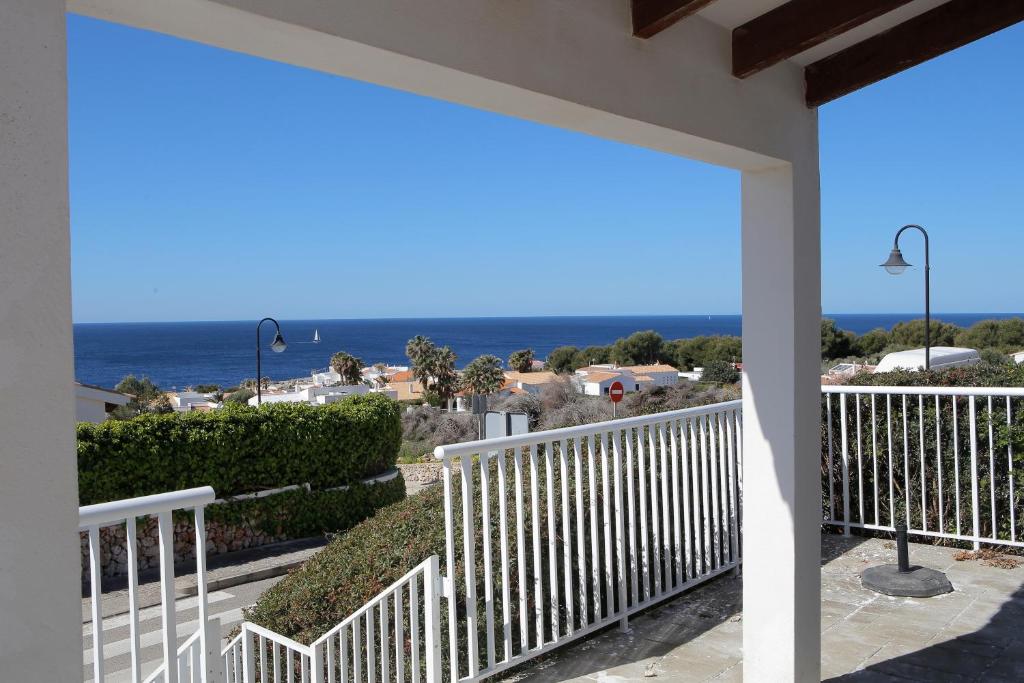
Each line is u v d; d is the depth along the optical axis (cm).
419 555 400
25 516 106
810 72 292
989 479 484
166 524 190
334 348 11769
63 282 110
